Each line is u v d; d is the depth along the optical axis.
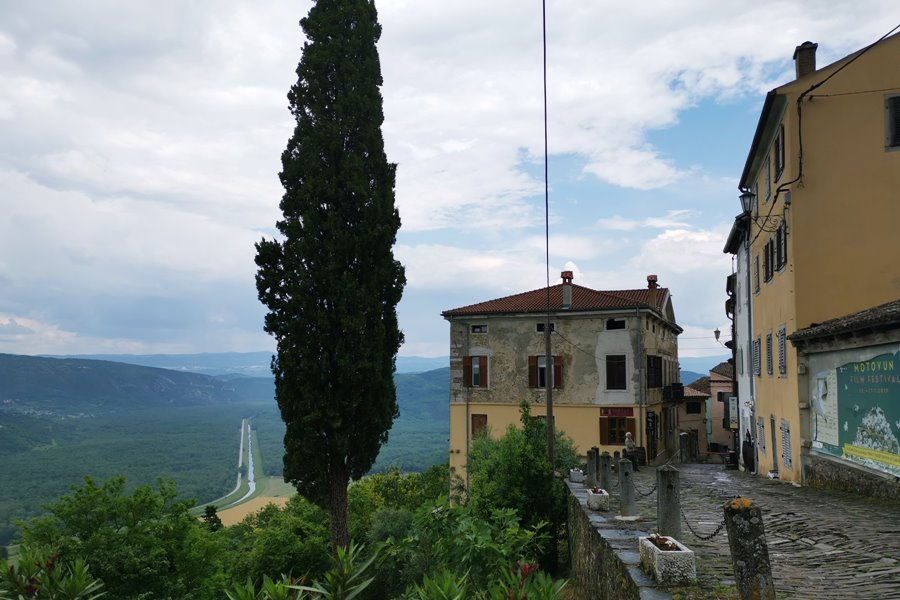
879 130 17.75
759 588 4.96
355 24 21.00
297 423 18.83
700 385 57.94
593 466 16.38
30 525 17.38
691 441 37.75
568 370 34.97
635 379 33.78
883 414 12.66
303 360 18.77
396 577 17.81
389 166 21.22
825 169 17.92
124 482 18.83
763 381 23.88
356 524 37.34
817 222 17.84
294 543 33.81
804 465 17.27
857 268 17.55
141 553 17.56
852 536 8.76
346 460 19.33
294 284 19.12
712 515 11.80
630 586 6.65
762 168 23.06
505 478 17.14
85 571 6.19
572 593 12.61
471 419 36.25
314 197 19.67
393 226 20.80
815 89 18.11
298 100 20.58
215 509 42.25
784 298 19.30
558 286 39.19
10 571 5.91
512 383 35.72
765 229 22.03
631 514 10.73
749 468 27.44
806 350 17.39
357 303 19.25
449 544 10.05
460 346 36.84
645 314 34.94
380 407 19.59
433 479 43.59
